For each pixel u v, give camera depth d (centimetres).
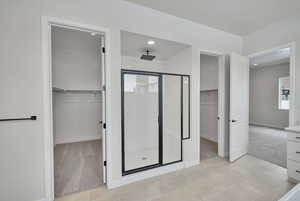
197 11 246
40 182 179
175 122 298
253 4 227
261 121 692
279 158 311
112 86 213
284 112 609
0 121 164
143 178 236
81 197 194
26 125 173
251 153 340
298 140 214
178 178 237
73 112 437
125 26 220
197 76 288
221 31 313
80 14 193
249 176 241
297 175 216
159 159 282
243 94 322
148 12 238
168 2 223
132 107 302
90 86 455
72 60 433
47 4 178
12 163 169
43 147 180
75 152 354
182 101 293
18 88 169
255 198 188
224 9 240
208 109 465
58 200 188
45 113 180
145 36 241
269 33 292
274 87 643
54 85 412
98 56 461
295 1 219
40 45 176
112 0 211
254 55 320
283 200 107
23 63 171
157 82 293
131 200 188
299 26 249
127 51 344
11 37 166
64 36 308
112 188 213
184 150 284
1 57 163
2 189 166
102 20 205
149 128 303
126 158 289
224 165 282
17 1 167
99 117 466
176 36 263
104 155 219
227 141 327
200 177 239
